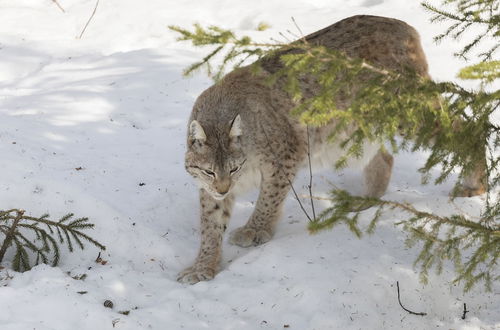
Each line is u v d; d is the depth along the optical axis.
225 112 9.77
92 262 9.41
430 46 15.45
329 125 10.24
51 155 11.55
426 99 6.33
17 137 11.91
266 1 18.80
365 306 8.41
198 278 9.17
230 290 8.81
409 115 6.34
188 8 18.58
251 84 10.02
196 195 11.16
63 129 12.62
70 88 14.19
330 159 10.63
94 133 12.64
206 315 8.34
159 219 10.51
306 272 8.98
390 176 11.23
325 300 8.43
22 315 7.73
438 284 8.83
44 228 9.64
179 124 13.11
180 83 14.39
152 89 14.17
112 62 15.45
